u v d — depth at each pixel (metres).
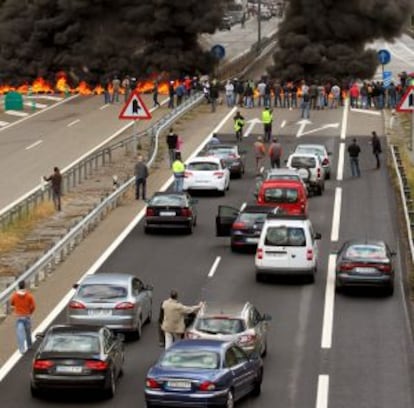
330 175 125.81
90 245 92.19
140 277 81.19
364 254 75.88
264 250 78.88
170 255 88.75
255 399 54.72
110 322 63.94
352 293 77.31
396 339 66.31
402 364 61.31
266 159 135.75
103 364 53.31
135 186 117.00
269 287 78.75
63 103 193.88
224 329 57.03
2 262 84.75
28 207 102.69
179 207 95.88
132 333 65.06
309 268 78.56
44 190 107.12
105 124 166.12
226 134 152.50
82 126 164.62
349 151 123.94
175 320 61.06
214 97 174.25
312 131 154.75
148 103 190.75
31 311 62.72
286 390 56.31
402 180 113.94
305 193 98.69
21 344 62.50
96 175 125.12
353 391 56.34
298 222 79.50
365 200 111.12
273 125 160.62
